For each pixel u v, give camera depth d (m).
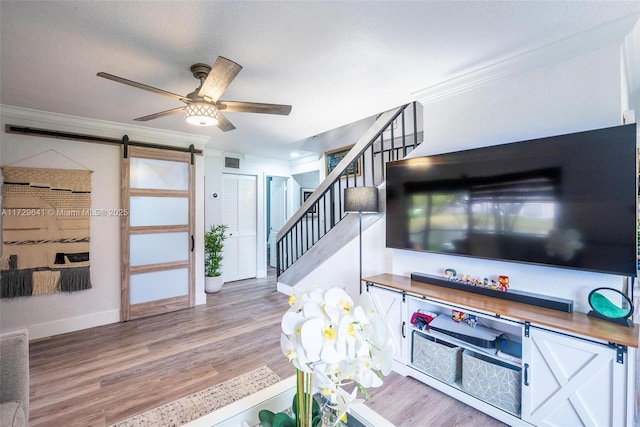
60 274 3.15
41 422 1.88
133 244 3.60
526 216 1.96
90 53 1.92
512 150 2.03
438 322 2.24
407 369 2.32
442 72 2.25
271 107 2.11
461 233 2.28
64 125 3.19
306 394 0.94
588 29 1.73
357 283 3.35
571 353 1.57
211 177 5.19
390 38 1.81
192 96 1.95
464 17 1.61
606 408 1.47
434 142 2.55
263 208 5.96
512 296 2.00
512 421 1.78
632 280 2.01
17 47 1.84
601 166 1.69
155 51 1.91
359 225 3.17
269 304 4.20
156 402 2.07
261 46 1.88
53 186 3.13
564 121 1.91
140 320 3.58
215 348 2.86
